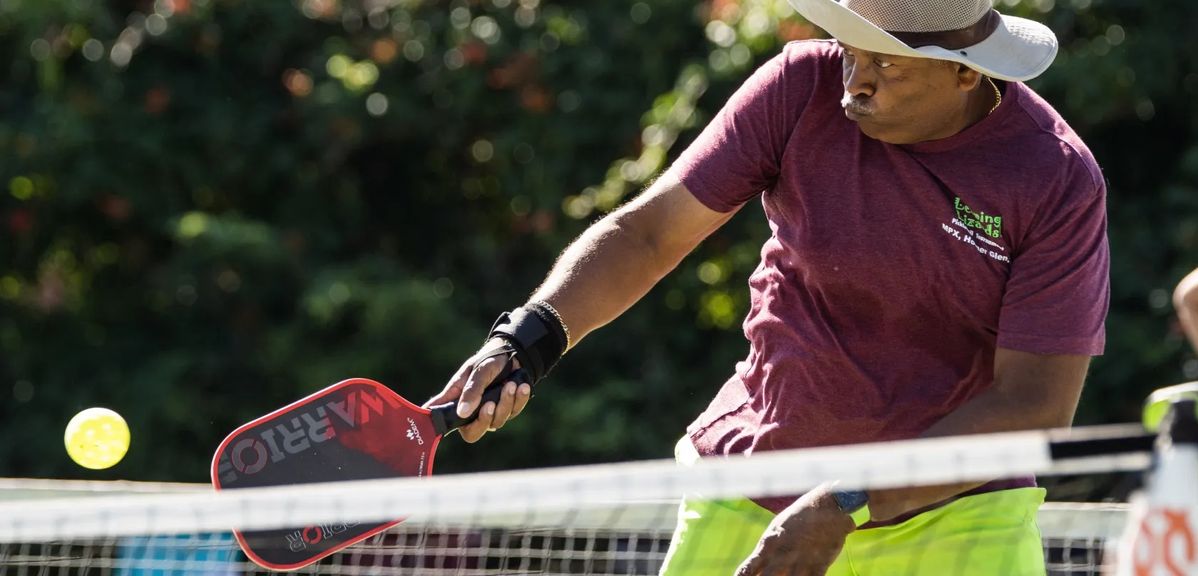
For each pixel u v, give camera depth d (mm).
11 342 23094
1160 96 21172
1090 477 13422
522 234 23516
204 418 21906
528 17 22891
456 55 22516
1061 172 6895
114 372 22562
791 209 7414
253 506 5812
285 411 7160
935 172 6969
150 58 22953
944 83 6797
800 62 7422
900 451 5207
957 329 7234
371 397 7230
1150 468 4930
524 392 7332
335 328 22391
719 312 22031
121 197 22562
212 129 22547
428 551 10086
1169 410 4957
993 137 6977
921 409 7266
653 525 9734
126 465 21578
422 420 7250
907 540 7465
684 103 20891
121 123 22406
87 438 7770
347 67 22797
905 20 6852
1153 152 21906
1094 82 20281
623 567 10992
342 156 22844
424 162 23828
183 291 22734
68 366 22922
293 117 23016
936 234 7008
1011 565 7293
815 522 6590
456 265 23781
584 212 21609
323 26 23531
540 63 22344
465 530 10078
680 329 22312
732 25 21031
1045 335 6875
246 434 7121
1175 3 21078
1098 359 20266
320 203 23484
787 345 7500
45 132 22125
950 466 5148
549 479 5543
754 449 7652
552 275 7719
